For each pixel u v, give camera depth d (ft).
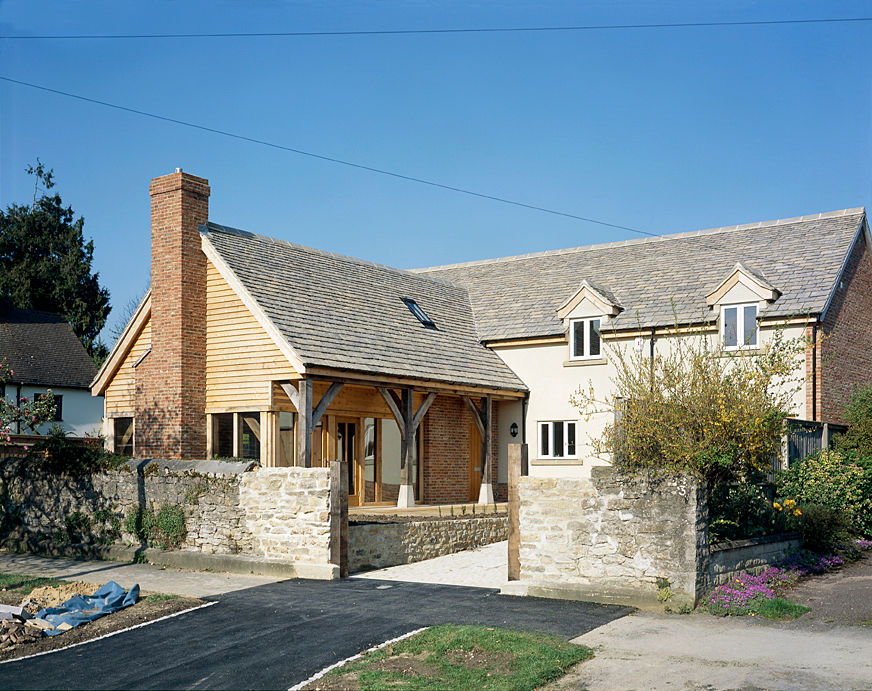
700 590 39.29
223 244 68.80
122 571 51.39
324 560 48.78
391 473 78.28
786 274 75.20
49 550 59.16
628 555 40.60
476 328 90.58
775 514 49.57
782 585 44.24
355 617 38.22
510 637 33.42
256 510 51.42
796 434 57.88
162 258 67.10
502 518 69.72
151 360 67.15
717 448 40.91
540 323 85.66
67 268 180.45
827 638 34.14
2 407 58.03
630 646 33.14
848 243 76.69
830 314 71.31
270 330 62.08
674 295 79.41
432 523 59.93
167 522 54.65
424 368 72.08
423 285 92.68
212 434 66.28
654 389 43.73
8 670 30.83
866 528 58.23
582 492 42.01
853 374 76.69
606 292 81.97
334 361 62.23
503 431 86.12
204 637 34.96
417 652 31.94
